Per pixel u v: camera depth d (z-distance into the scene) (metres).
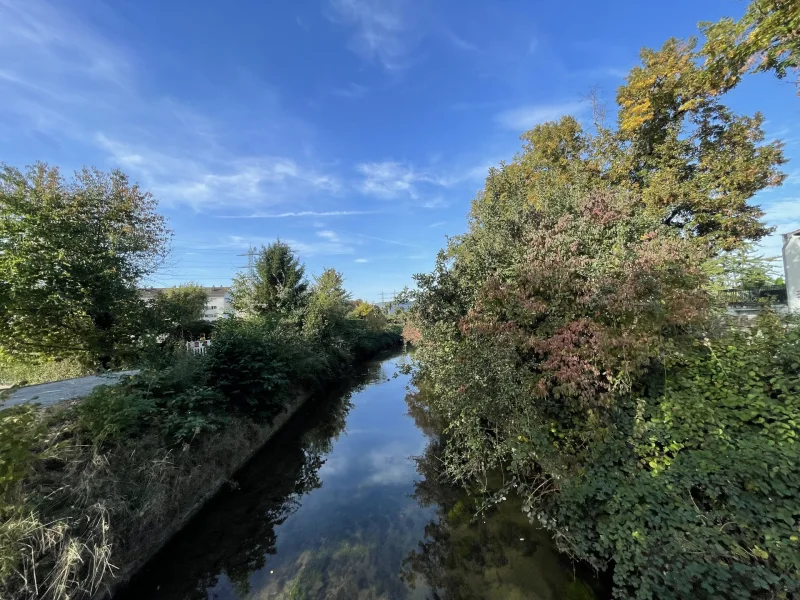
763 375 3.82
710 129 12.89
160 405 6.00
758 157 11.78
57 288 10.16
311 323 15.88
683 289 4.41
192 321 16.67
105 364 11.46
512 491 5.52
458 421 5.30
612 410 4.15
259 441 8.06
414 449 8.23
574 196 6.87
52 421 4.30
